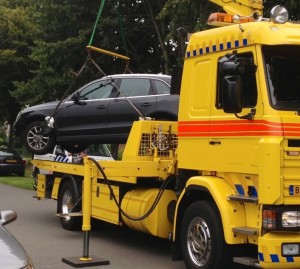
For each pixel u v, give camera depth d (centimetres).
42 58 2464
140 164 845
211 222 670
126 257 866
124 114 1088
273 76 620
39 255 877
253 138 622
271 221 598
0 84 3250
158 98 1064
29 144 1227
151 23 2473
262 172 600
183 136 741
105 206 930
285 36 614
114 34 2419
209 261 671
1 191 1927
